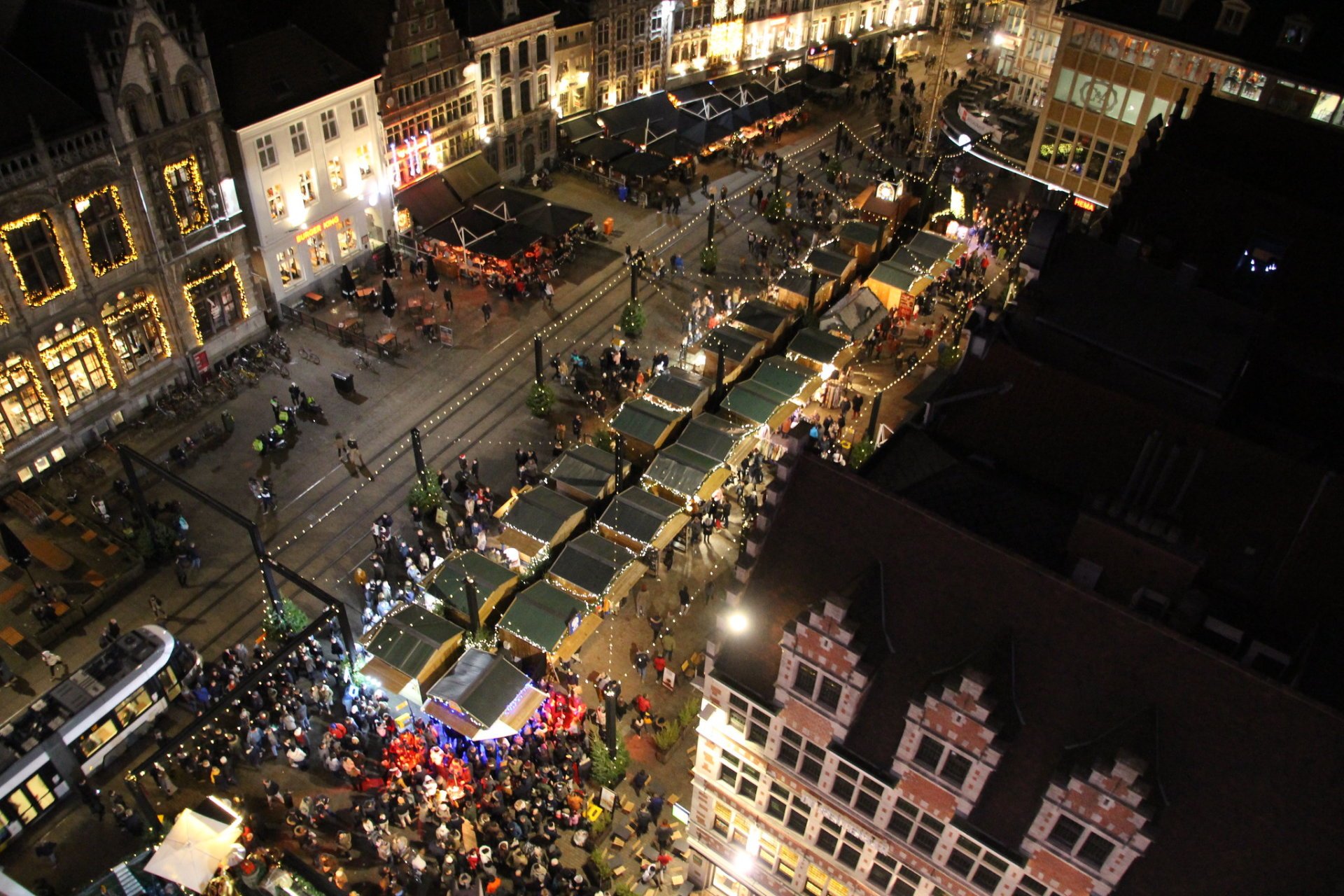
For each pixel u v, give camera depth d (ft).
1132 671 79.10
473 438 182.70
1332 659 83.76
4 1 161.58
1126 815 76.13
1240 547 93.40
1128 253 113.91
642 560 150.71
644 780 125.39
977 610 85.10
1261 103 189.37
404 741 125.70
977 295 219.00
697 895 116.88
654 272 232.32
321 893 112.68
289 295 206.49
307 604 149.28
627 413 170.81
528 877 113.91
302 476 171.73
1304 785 73.26
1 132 148.05
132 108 161.17
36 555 152.35
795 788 98.17
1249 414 106.42
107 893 108.78
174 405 183.01
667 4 282.97
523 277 221.46
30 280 155.43
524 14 246.88
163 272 174.40
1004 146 245.45
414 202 231.09
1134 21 200.23
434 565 148.56
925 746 85.97
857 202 240.32
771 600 93.76
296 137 194.90
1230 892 76.28
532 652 136.26
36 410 164.35
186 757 124.57
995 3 318.86
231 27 193.36
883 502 88.12
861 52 348.18
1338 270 121.39
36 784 118.21
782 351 200.13
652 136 269.23
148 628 132.36
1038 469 104.53
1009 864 86.22
